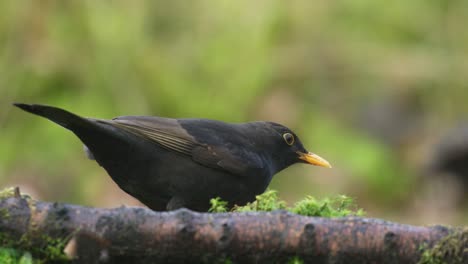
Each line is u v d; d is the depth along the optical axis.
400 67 16.39
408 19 16.75
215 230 5.08
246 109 15.31
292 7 15.83
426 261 5.02
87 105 14.44
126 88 14.76
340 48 16.02
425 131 16.58
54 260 5.09
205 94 15.28
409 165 15.97
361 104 16.27
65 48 14.59
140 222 5.07
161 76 15.07
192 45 15.43
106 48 14.73
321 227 5.09
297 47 15.80
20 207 5.07
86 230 5.04
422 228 5.10
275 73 15.60
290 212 5.21
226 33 15.59
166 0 15.31
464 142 15.42
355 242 5.05
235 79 15.39
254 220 5.12
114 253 5.07
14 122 14.34
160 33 15.40
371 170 15.02
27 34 14.48
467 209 15.32
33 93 14.47
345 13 16.42
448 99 16.69
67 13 14.59
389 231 5.05
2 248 5.05
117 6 14.95
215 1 15.65
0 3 14.45
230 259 5.12
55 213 5.06
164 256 5.10
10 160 14.02
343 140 15.28
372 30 16.55
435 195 15.38
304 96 15.68
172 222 5.08
